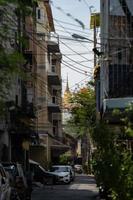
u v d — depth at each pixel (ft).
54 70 268.00
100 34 139.03
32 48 190.19
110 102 105.29
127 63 122.72
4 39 65.36
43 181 165.07
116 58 123.03
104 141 61.93
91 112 233.96
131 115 52.44
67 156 297.33
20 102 163.53
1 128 138.51
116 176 55.31
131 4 125.49
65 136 347.56
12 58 64.23
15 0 60.75
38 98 234.17
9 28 65.57
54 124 282.77
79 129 274.36
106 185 62.59
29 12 63.21
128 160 52.90
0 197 58.65
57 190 139.33
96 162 66.85
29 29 145.79
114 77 122.21
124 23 125.18
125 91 119.44
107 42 124.67
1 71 65.26
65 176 172.24
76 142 423.23
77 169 294.66
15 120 144.46
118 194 54.19
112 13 125.59
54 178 170.50
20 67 68.49
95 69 149.48
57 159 270.46
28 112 161.79
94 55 147.13
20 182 80.18
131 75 121.29
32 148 218.59
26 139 161.38
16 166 81.46
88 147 260.62
